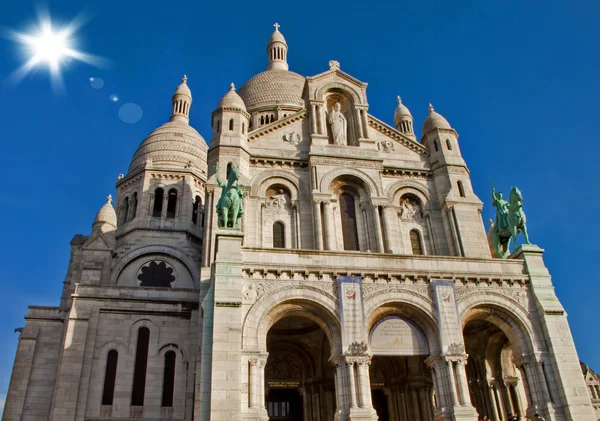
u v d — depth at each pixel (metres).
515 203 34.56
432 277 30.56
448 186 41.53
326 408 34.25
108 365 38.28
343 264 29.89
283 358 35.88
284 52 83.56
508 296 31.09
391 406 35.62
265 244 37.94
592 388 66.88
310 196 39.66
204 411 25.81
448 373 28.11
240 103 42.25
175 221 52.66
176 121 63.12
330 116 43.59
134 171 55.56
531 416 29.09
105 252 46.59
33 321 43.22
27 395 40.59
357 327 28.17
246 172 39.59
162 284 49.62
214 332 26.52
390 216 39.66
